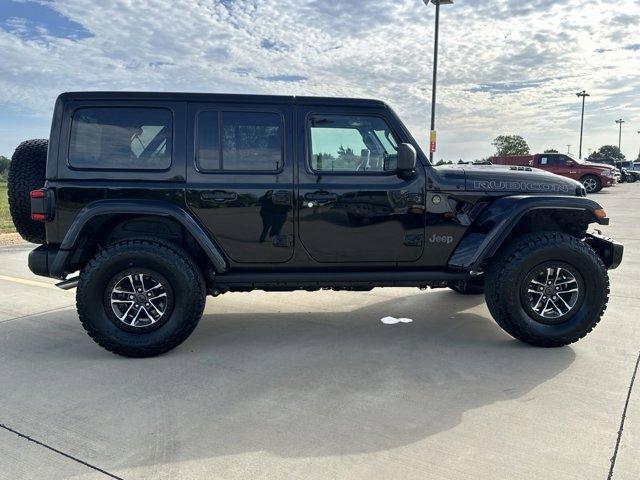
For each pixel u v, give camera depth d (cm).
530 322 393
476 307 518
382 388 329
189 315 385
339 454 253
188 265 382
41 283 641
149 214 380
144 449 259
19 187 401
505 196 408
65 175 379
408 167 374
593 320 394
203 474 237
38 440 268
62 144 379
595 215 398
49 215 378
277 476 235
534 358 379
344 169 398
